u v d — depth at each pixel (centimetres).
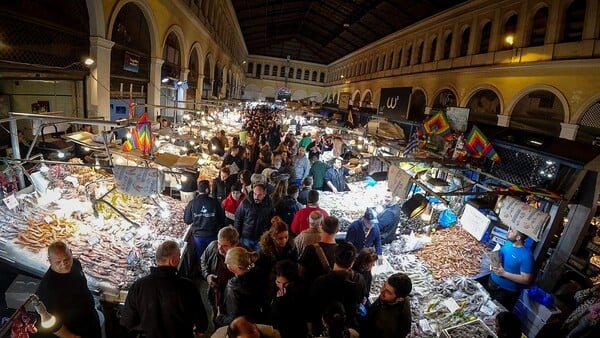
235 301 340
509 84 1505
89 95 820
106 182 593
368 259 392
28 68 629
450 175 680
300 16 3722
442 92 2062
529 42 1429
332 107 2211
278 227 427
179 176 674
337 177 895
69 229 482
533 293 468
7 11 569
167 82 1368
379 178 774
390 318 317
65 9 721
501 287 504
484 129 651
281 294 329
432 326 423
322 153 1269
